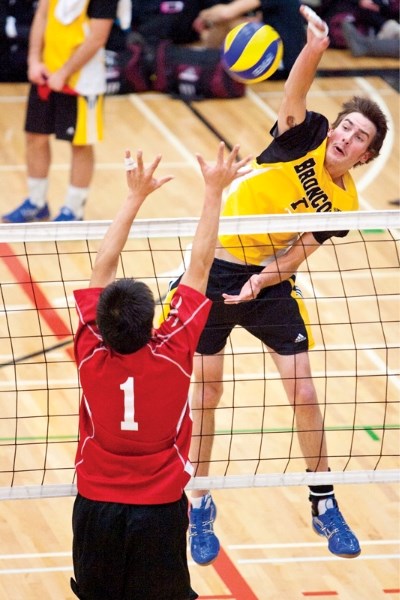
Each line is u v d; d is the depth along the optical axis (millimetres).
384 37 32719
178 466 10242
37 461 15875
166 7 31250
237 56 14906
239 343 19062
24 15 29719
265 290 12820
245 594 13617
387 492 15750
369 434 16781
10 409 16969
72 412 17000
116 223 10391
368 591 13758
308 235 12523
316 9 32625
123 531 10172
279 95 29688
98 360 9930
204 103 28984
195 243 10164
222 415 17062
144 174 10242
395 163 26000
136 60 29250
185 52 29297
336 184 12672
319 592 13719
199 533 13031
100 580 10398
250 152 26125
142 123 27625
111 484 10180
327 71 31078
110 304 9617
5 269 20719
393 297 20469
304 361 12906
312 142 12266
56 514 15086
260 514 15227
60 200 23938
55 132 21719
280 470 15906
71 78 21203
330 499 13016
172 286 12758
